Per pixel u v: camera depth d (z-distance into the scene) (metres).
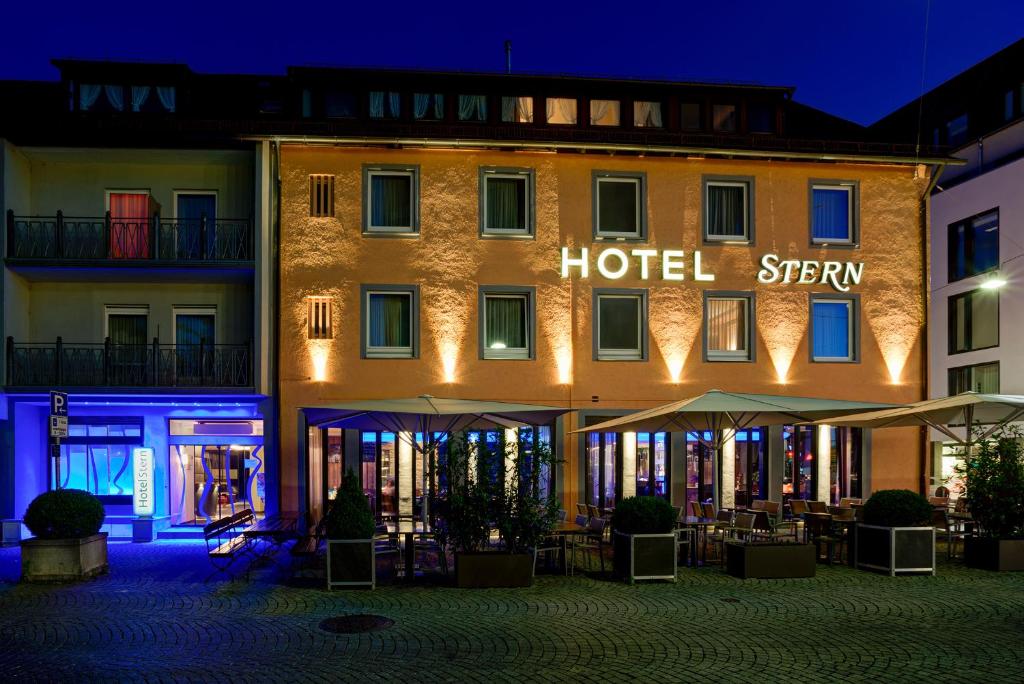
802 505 15.44
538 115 18.28
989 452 12.88
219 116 18.77
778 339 17.95
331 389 16.78
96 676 7.08
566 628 8.67
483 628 8.68
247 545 13.96
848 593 10.44
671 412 11.94
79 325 17.45
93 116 16.92
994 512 12.41
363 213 17.08
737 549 11.62
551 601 10.00
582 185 17.58
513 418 13.04
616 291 17.56
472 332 17.11
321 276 16.92
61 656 7.70
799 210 18.25
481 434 11.91
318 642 8.15
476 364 17.09
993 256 23.59
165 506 16.83
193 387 16.34
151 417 16.91
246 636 8.40
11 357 16.33
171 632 8.58
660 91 18.59
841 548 13.29
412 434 13.51
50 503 11.57
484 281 17.22
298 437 16.66
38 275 16.97
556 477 17.06
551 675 7.06
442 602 9.97
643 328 17.62
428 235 17.16
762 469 18.06
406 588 10.86
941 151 18.56
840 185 18.48
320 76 17.81
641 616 9.20
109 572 12.31
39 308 17.41
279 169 16.98
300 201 16.95
